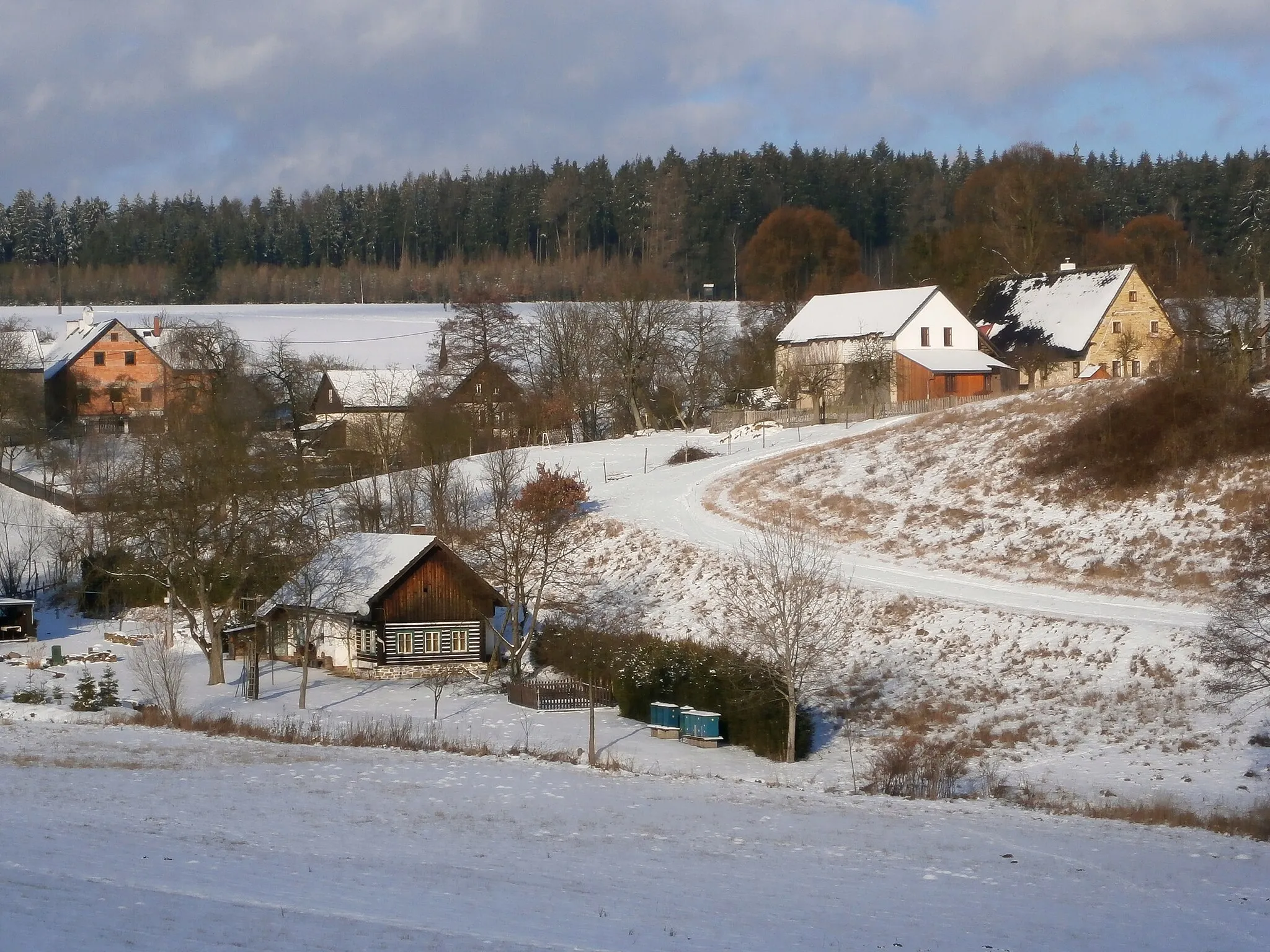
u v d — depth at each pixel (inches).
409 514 3331.7
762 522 2896.2
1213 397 2620.6
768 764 1854.1
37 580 3481.8
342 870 1028.5
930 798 1595.7
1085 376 4109.3
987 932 955.3
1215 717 1782.7
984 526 2598.4
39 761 1592.0
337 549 2780.5
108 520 3014.3
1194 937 980.6
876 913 1000.9
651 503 3144.7
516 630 2491.4
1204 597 2140.7
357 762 1689.2
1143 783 1616.6
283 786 1481.3
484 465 3713.1
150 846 1068.5
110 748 1720.0
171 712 2015.3
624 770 1749.5
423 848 1168.8
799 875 1138.0
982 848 1285.7
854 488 2955.2
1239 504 2321.6
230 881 931.3
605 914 926.4
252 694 2343.8
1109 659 1979.6
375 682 2519.7
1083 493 2564.0
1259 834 1373.0
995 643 2117.4
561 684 2297.0
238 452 2800.2
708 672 2063.2
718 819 1401.3
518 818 1362.0
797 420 4040.4
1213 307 3846.0
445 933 794.2
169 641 2928.2
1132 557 2315.5
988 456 2896.2
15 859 938.1
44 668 2600.9
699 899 1013.2
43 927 698.8
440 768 1667.1
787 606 2159.2
